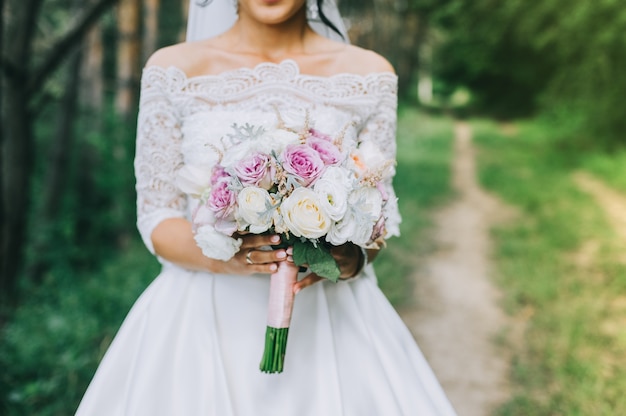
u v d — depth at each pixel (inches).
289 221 64.5
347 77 80.7
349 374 78.6
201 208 67.8
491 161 591.2
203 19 88.0
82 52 316.5
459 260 283.0
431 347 190.9
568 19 509.4
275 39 80.2
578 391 159.5
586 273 257.0
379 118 82.5
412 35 1037.8
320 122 77.4
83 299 221.8
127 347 79.2
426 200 413.1
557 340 191.6
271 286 70.8
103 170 376.2
